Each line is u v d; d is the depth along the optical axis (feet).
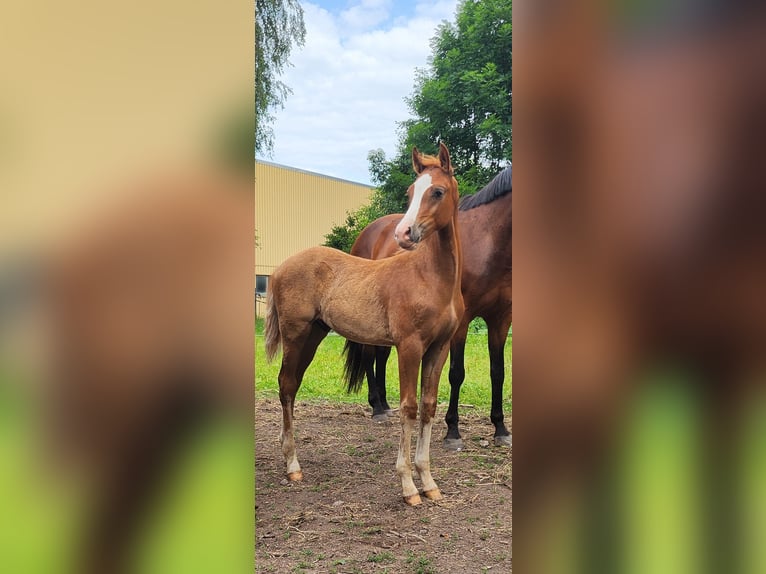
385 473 12.42
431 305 10.51
